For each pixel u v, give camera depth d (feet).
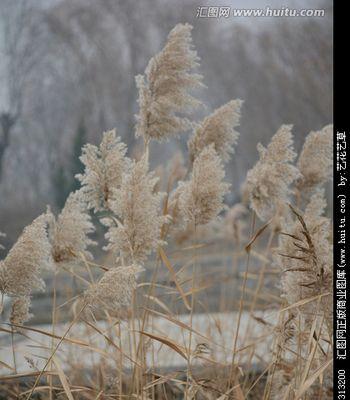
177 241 15.26
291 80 69.56
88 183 9.46
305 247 8.51
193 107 9.95
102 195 9.52
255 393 12.03
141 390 8.70
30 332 17.78
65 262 9.20
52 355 8.13
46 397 11.04
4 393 11.67
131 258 8.58
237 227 16.90
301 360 9.22
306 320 8.88
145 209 8.29
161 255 8.95
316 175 10.45
